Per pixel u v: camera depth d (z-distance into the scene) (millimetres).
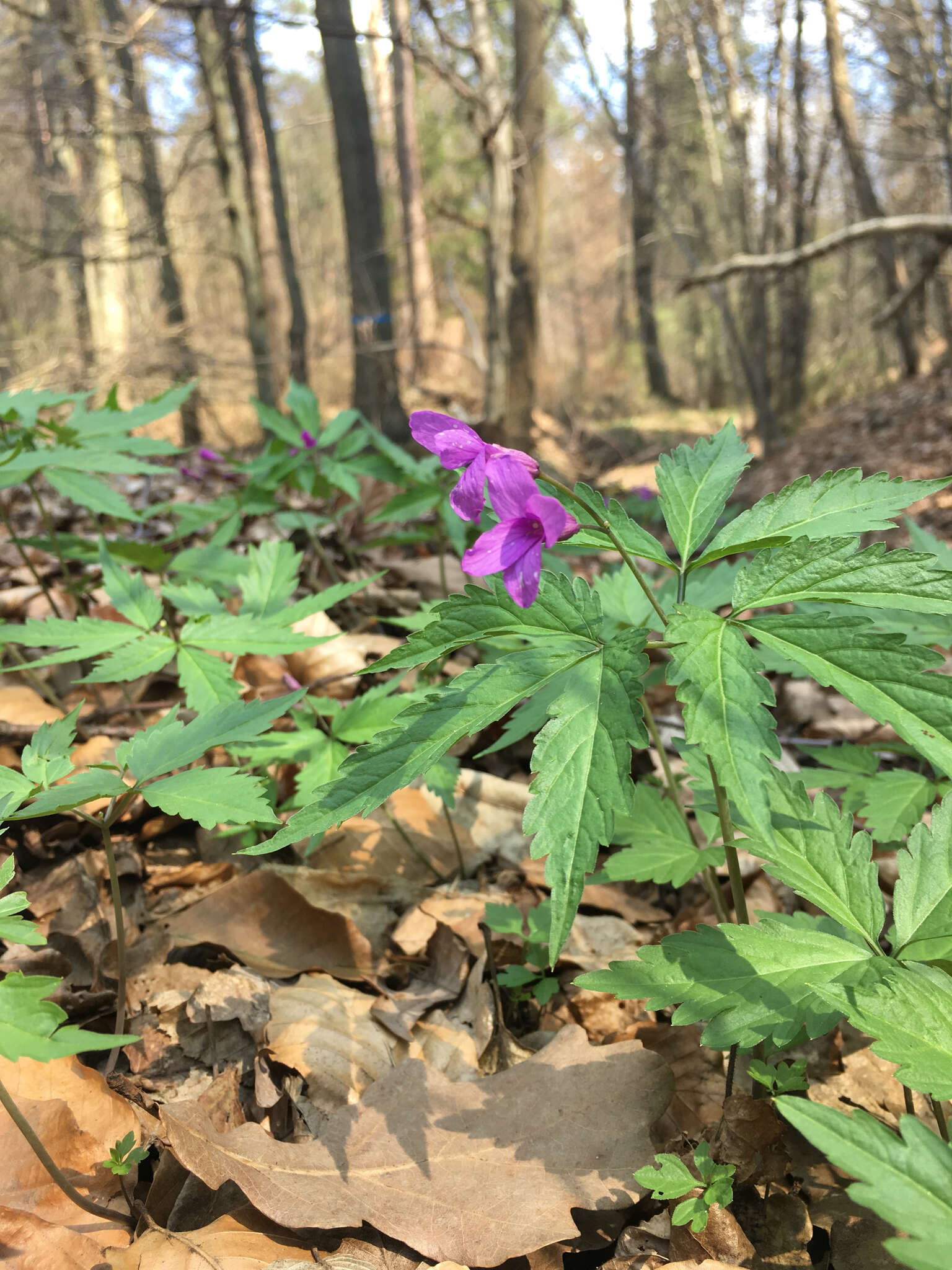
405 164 21250
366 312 12703
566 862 1433
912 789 2604
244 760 2980
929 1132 1251
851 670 1498
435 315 21781
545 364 28625
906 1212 1170
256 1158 1778
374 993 2391
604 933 2738
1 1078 1794
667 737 3639
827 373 25391
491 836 3102
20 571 4684
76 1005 2207
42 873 2711
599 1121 1904
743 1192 1851
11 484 3041
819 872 1762
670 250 28359
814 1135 1227
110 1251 1598
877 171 19422
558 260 37031
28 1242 1559
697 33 14750
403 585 4977
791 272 17953
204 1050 2188
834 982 1629
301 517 4484
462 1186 1765
